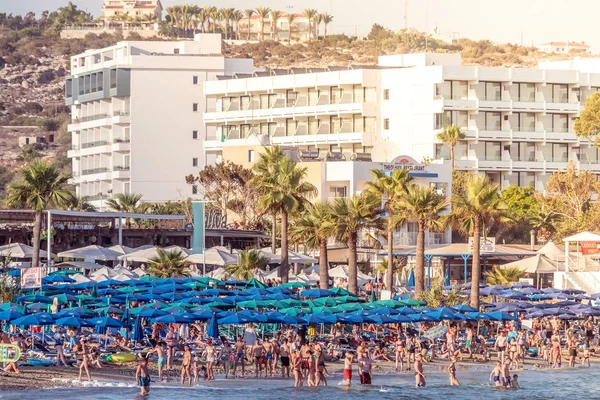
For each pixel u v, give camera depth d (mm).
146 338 127125
